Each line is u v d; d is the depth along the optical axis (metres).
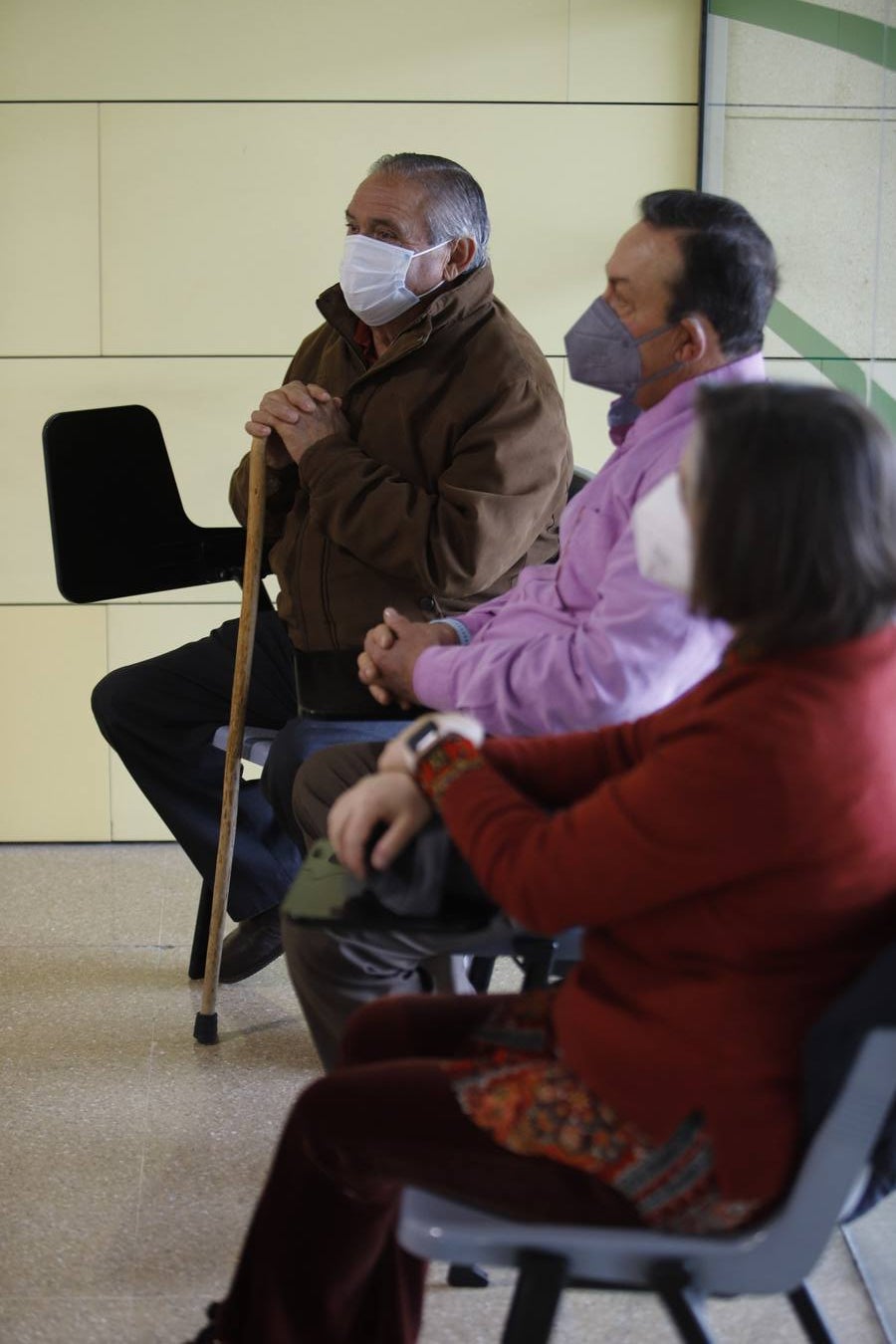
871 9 2.29
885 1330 2.05
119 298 3.97
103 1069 2.86
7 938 3.51
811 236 2.67
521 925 1.39
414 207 2.76
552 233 3.95
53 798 4.18
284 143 3.90
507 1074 1.40
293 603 2.86
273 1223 1.57
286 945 2.21
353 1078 1.45
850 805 1.25
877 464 1.27
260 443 2.77
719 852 1.26
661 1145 1.31
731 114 3.53
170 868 4.03
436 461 2.77
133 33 3.84
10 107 3.87
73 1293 2.13
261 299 3.98
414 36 3.86
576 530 2.14
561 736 1.62
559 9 3.85
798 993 1.29
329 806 2.40
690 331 1.97
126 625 4.11
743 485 1.26
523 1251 1.36
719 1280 1.32
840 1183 1.27
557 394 2.83
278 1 3.83
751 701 1.27
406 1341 1.67
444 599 2.79
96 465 3.16
